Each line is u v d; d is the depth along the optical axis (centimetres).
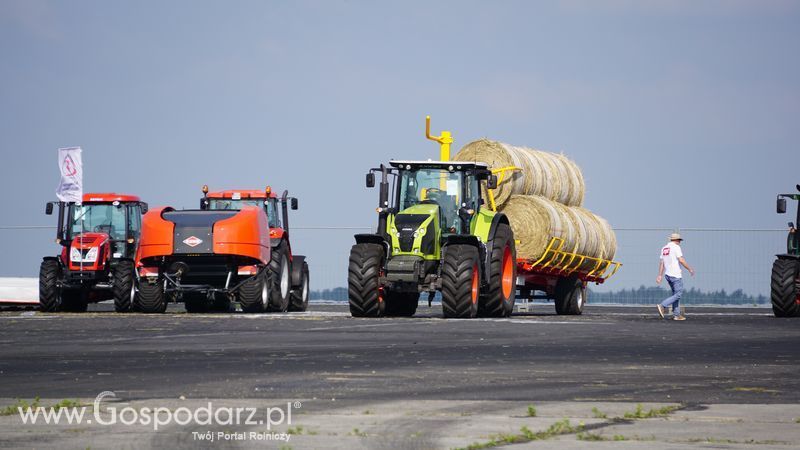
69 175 7450
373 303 6100
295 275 7631
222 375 3058
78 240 7319
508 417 2280
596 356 3725
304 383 2870
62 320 5831
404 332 4862
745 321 6331
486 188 6675
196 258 6850
